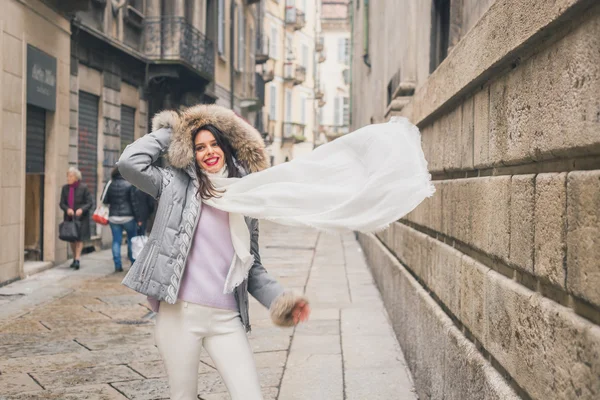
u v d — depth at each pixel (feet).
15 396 16.15
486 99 10.82
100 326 23.84
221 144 9.93
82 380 17.48
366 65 56.13
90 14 48.60
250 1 107.86
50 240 40.27
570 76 6.93
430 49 19.60
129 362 19.19
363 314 26.21
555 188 7.31
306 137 179.11
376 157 9.12
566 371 6.86
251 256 9.64
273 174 9.64
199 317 9.55
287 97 162.81
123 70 55.98
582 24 6.62
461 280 12.11
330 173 9.52
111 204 37.55
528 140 8.41
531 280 8.45
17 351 20.35
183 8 65.41
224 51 92.73
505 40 8.93
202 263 9.70
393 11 31.91
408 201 8.80
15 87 34.47
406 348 19.07
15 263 34.30
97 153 50.72
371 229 8.92
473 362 10.61
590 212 6.33
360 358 19.54
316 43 184.55
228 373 9.57
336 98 206.69
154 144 9.81
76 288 31.96
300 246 56.85
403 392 16.37
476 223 11.16
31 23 36.65
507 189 9.26
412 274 19.77
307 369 18.40
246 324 10.03
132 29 58.95
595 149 6.40
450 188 13.69
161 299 9.45
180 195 9.75
